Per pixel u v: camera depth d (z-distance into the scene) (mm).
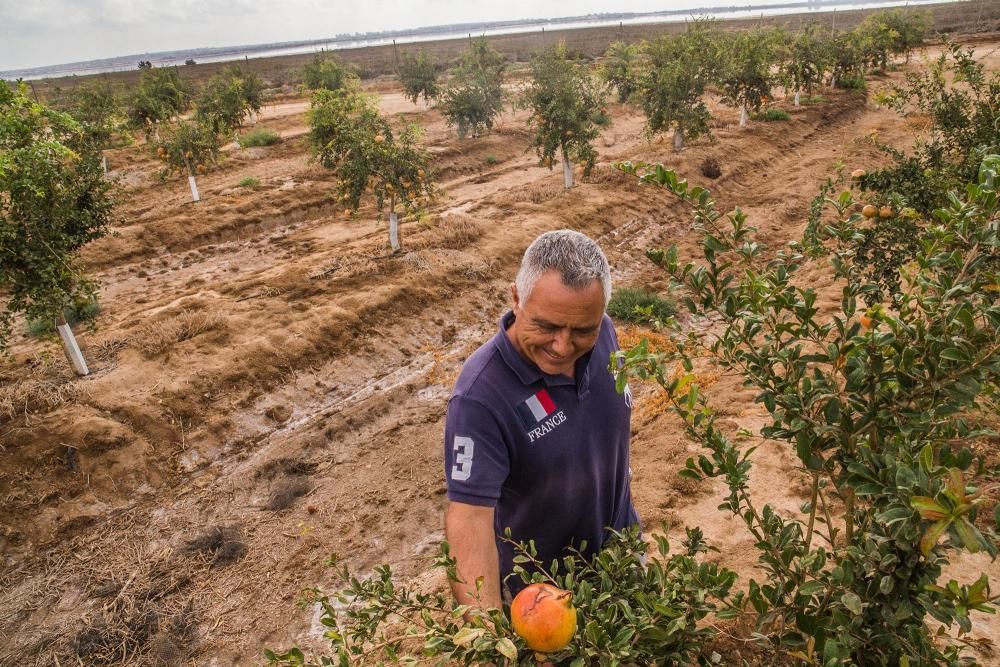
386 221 17125
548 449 2135
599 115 28156
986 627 3406
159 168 22469
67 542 7145
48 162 8312
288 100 47531
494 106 27812
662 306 10820
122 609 6301
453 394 2143
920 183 5914
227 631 6031
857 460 1803
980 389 1685
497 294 12492
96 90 26125
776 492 5234
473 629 1448
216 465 8234
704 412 2045
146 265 15211
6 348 8695
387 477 7871
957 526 1266
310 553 6832
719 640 3193
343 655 2025
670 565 2027
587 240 1896
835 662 1492
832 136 25062
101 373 9258
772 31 31297
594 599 1789
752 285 2043
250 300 11273
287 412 9117
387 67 75312
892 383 1828
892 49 37219
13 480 7465
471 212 16453
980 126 6996
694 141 22391
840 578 1669
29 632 6137
